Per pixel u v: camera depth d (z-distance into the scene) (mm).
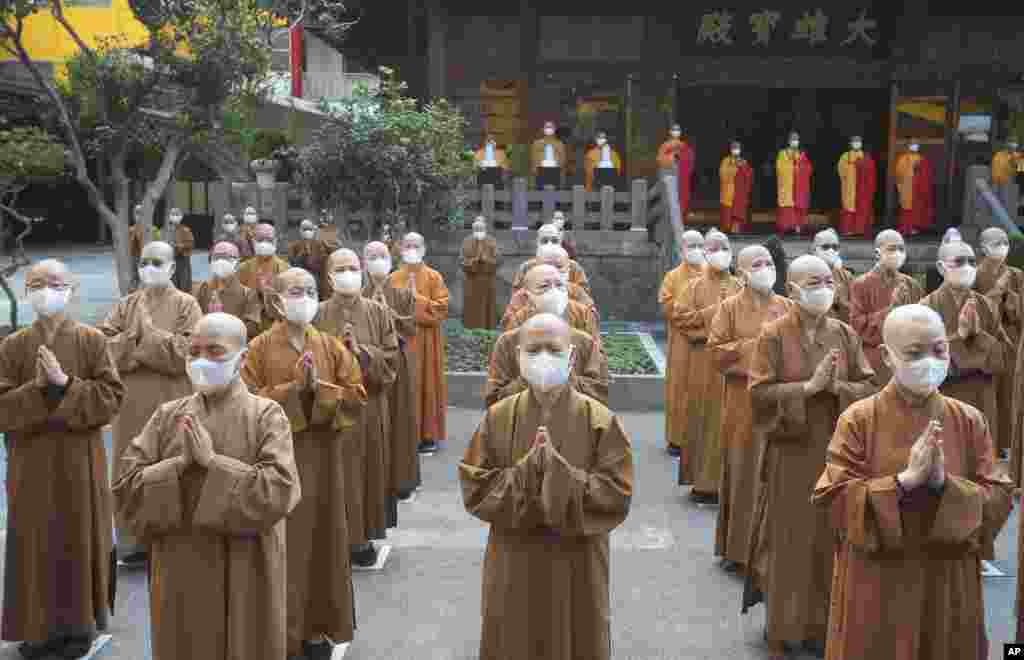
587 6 24531
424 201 16641
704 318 9422
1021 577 6094
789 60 24781
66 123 17156
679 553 8227
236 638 4707
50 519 6105
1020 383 7656
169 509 4566
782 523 6215
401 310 9383
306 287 6195
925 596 4637
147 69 17219
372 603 7180
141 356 7734
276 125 27375
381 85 18859
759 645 6535
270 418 4863
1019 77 24266
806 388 6000
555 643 4898
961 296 9344
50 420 6004
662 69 24594
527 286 7203
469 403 13414
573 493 4672
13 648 6383
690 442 9641
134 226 21219
